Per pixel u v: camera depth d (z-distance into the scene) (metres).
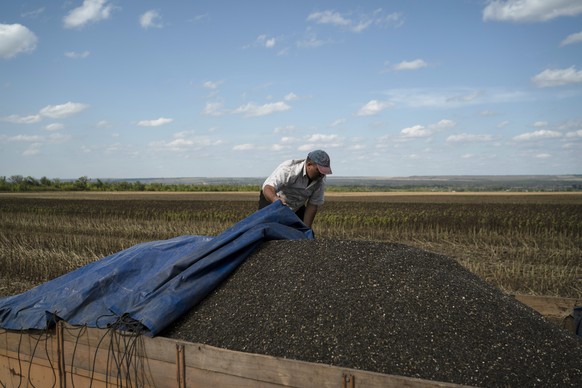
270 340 3.62
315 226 20.56
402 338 3.48
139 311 3.77
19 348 4.07
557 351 3.44
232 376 3.11
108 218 24.77
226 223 22.08
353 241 4.79
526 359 3.32
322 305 3.86
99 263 4.89
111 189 82.00
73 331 3.78
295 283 4.16
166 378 3.38
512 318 3.71
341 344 3.49
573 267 11.48
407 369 3.25
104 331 3.64
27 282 9.98
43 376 3.98
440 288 3.96
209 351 3.18
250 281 4.32
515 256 13.23
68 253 13.00
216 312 4.02
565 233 17.44
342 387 2.80
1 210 29.81
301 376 2.90
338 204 36.03
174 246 4.88
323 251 4.57
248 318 3.88
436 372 3.21
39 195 59.75
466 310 3.73
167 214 25.52
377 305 3.80
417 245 15.63
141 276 4.50
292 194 6.05
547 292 9.22
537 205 34.50
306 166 5.89
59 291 4.42
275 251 4.69
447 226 20.06
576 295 8.98
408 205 34.41
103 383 3.66
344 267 4.29
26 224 21.64
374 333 3.55
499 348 3.40
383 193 76.50
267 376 3.00
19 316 4.12
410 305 3.78
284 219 5.17
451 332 3.52
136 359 3.49
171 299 3.85
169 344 3.35
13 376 4.15
